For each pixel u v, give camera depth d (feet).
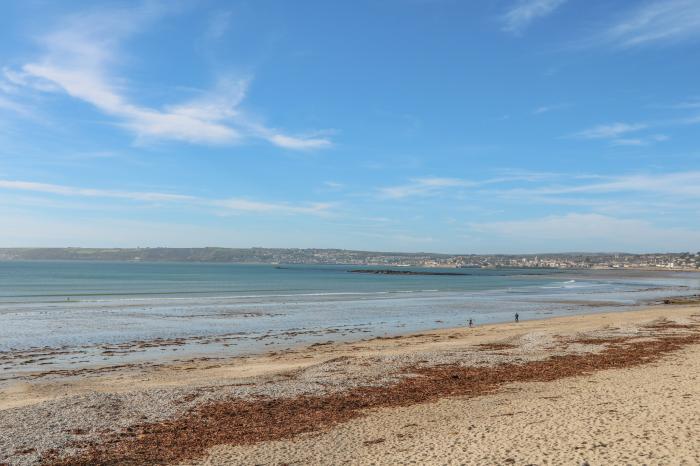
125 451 42.42
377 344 106.01
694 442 36.73
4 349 99.25
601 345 96.43
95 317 147.64
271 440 44.60
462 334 119.75
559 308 196.03
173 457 40.83
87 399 57.88
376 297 237.25
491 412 51.26
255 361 88.74
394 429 46.75
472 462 36.04
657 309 188.96
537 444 38.81
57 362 88.12
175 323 137.90
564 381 65.41
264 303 197.47
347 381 68.08
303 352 97.76
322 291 278.05
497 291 298.97
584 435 40.09
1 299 204.33
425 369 75.77
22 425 49.03
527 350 92.22
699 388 54.85
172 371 79.87
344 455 39.91
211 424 49.80
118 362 88.74
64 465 39.52
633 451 35.73
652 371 68.69
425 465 36.27
